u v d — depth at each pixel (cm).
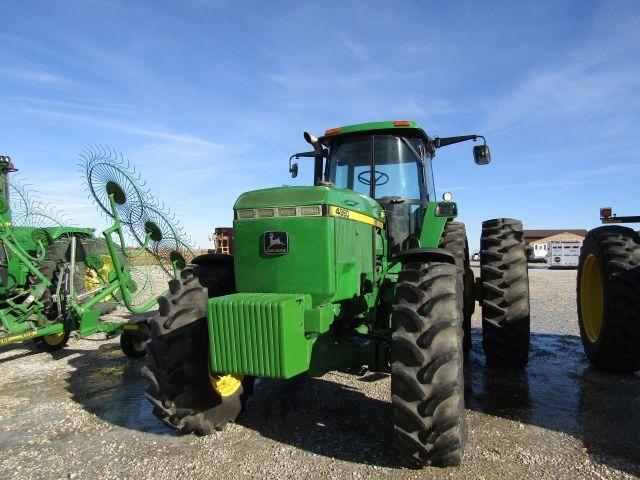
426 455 273
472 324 798
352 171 498
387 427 353
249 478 282
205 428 337
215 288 358
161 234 540
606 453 304
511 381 460
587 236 531
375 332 379
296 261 312
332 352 334
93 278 781
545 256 4156
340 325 373
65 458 315
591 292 532
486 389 438
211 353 296
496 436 333
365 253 375
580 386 444
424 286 288
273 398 422
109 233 530
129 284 673
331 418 373
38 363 572
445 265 307
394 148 487
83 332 547
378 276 418
